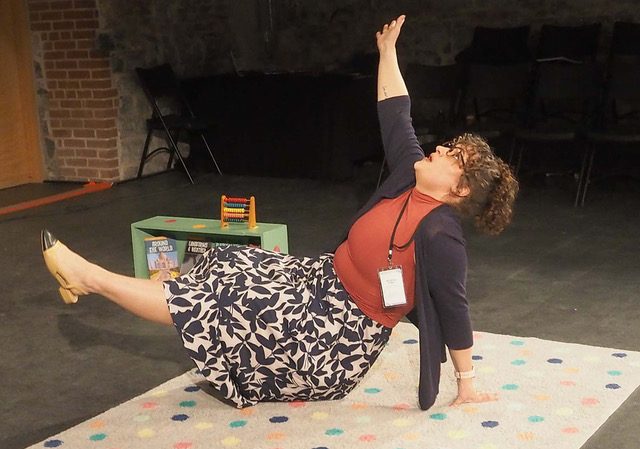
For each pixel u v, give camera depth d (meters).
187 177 7.45
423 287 2.65
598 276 4.34
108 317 3.95
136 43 7.48
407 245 2.62
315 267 2.83
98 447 2.59
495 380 3.01
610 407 2.77
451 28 7.71
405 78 6.79
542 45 7.05
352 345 2.75
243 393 2.83
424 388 2.69
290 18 8.45
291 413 2.79
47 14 7.16
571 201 6.11
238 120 7.38
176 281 2.75
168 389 3.05
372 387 3.00
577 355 3.24
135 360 3.41
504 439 2.55
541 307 3.88
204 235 4.07
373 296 2.71
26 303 4.18
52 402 3.03
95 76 7.13
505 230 5.35
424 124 6.74
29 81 7.32
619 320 3.68
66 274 2.62
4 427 2.83
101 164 7.28
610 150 6.93
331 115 6.98
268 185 7.01
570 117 7.27
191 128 7.18
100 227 5.78
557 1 7.22
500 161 2.71
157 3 7.69
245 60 8.61
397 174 2.81
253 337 2.71
